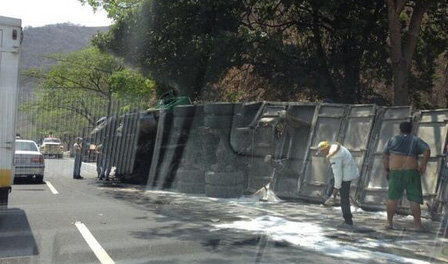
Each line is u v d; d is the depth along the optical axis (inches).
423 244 266.5
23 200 254.8
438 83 736.3
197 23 591.2
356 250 252.8
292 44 644.1
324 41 644.7
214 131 448.8
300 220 325.4
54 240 229.0
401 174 305.3
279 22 641.6
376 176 385.7
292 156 445.1
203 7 571.8
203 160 434.6
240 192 432.8
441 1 577.6
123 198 306.2
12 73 218.2
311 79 617.9
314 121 444.5
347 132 418.6
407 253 248.5
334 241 271.3
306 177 426.0
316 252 246.8
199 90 591.2
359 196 387.2
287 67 615.2
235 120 458.0
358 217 347.9
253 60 601.9
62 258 208.4
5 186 226.1
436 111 367.6
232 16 597.3
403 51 572.1
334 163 314.0
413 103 682.2
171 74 589.3
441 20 658.2
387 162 316.2
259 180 443.2
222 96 609.6
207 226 293.4
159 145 388.5
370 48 614.2
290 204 406.0
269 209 371.9
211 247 244.8
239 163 447.5
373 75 662.5
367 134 402.0
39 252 213.8
